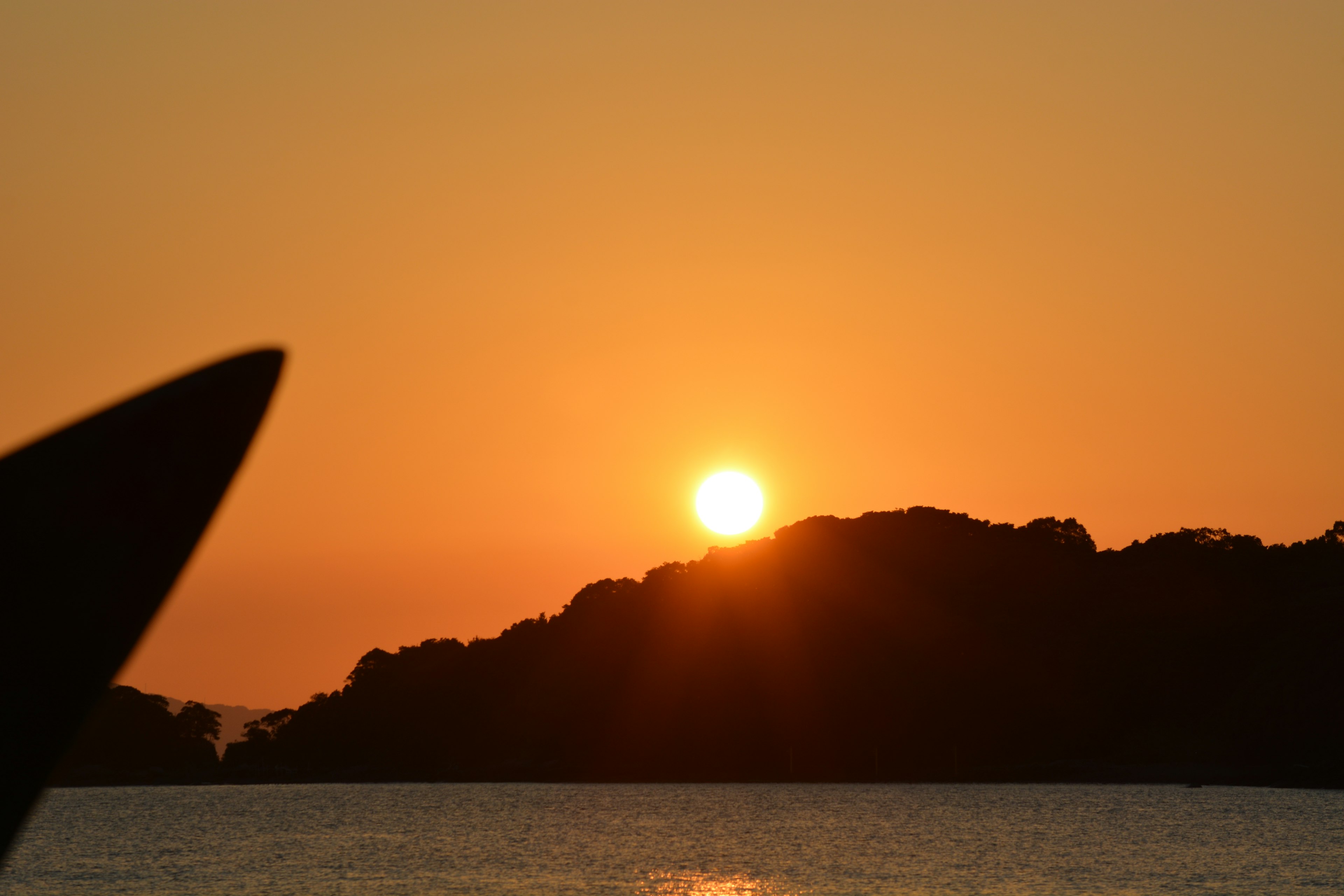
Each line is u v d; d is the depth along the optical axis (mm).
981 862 85438
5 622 3646
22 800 3586
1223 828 111500
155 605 3742
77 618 3689
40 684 3646
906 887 72375
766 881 76750
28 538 3691
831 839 108875
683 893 72000
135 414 3840
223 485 3877
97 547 3721
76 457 3762
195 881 82938
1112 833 107375
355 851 105500
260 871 89312
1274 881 71188
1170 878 73562
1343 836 100250
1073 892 68312
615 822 138125
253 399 3967
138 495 3779
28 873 89688
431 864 92250
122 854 105562
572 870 86312
